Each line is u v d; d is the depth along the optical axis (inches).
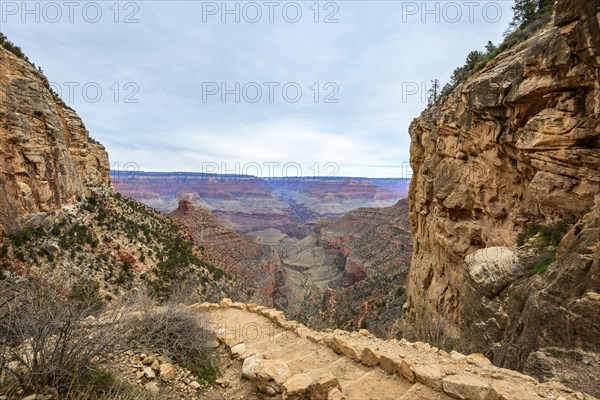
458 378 181.3
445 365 223.9
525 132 607.2
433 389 181.8
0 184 952.9
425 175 1186.0
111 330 215.2
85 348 196.4
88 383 178.7
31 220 1026.1
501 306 476.7
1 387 162.4
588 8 404.2
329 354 257.4
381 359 216.4
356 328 1605.6
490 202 794.2
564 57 519.5
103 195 1804.9
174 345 250.5
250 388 214.7
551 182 560.7
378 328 1083.9
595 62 425.1
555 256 471.2
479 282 528.7
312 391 179.3
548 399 170.1
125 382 200.7
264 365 217.2
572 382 281.3
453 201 902.4
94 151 2293.3
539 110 614.2
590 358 294.7
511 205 737.0
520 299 436.1
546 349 332.5
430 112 1273.4
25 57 1218.6
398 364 205.0
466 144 871.1
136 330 265.4
